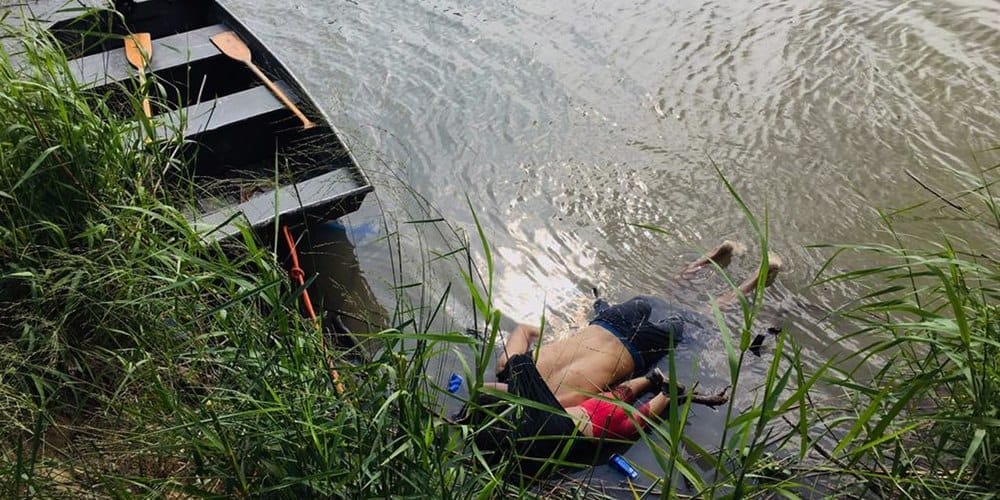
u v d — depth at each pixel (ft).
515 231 20.98
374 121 24.57
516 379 15.14
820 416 13.20
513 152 23.39
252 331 11.79
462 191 22.17
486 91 25.66
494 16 29.25
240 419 10.73
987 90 24.14
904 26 27.07
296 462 10.53
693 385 10.65
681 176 22.29
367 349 15.47
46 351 12.36
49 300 12.71
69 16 22.97
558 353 17.13
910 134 22.94
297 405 10.69
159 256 12.59
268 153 20.45
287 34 28.73
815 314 18.34
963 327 10.15
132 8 24.22
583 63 26.66
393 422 10.96
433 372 16.98
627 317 17.72
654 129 23.91
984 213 20.21
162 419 11.07
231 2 30.68
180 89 22.13
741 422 10.13
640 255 20.25
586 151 23.30
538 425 14.66
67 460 11.05
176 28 25.03
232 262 13.14
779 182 21.85
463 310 18.83
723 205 21.34
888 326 11.73
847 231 20.34
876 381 14.25
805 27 27.53
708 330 18.17
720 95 24.95
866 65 25.54
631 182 22.24
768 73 25.64
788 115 23.98
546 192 22.08
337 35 28.63
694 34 27.63
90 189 13.97
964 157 22.07
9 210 13.50
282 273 12.78
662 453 10.66
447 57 27.25
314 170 18.85
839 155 22.48
